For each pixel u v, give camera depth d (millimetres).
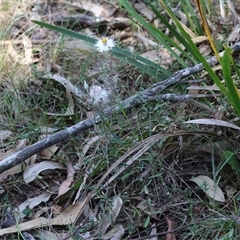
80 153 1042
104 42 1052
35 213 985
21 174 1040
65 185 1012
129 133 1039
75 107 1143
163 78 1130
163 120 1046
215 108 1061
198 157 1026
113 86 1125
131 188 989
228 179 990
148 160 999
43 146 987
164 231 937
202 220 923
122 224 953
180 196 972
